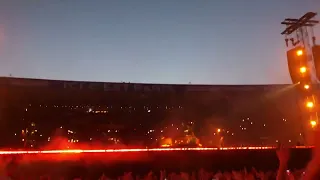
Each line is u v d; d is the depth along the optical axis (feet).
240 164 34.40
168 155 33.19
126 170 31.63
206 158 33.99
